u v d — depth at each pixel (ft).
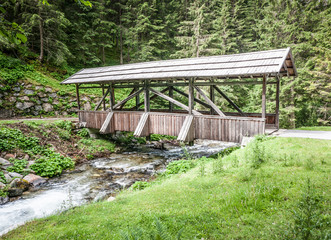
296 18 52.80
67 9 76.23
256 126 30.40
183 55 69.87
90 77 48.39
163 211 13.39
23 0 56.75
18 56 61.05
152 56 86.28
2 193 25.29
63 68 72.18
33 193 27.27
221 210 12.45
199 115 35.70
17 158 33.63
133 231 9.59
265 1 79.97
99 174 34.06
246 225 10.59
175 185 18.54
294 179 15.15
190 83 35.78
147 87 41.24
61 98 62.54
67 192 27.53
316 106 65.77
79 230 12.09
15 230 13.33
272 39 56.39
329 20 48.80
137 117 43.09
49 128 45.78
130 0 88.17
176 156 44.91
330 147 23.06
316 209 10.61
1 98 52.29
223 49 75.77
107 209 15.14
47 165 34.06
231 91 64.34
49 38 66.54
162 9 97.30
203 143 59.47
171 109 46.55
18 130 39.37
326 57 48.34
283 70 33.24
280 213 11.08
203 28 67.10
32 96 57.11
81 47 73.97
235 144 57.62
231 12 96.02
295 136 29.78
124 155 45.78
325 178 14.67
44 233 12.22
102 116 48.47
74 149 43.83
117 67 47.44
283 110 52.85
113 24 82.79
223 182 17.31
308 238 8.17
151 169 36.29
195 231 10.53
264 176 16.78
